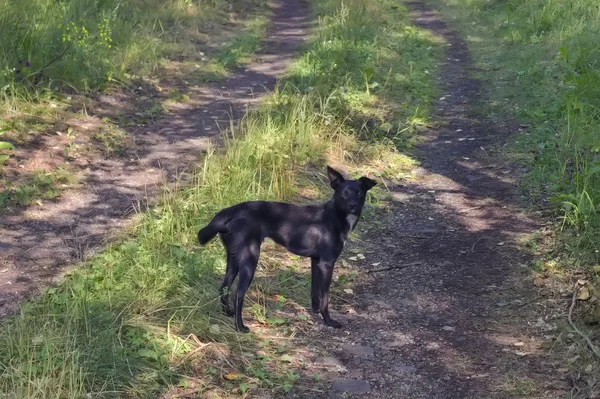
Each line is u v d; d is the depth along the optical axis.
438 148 7.11
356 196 4.57
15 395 3.90
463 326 4.76
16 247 5.18
